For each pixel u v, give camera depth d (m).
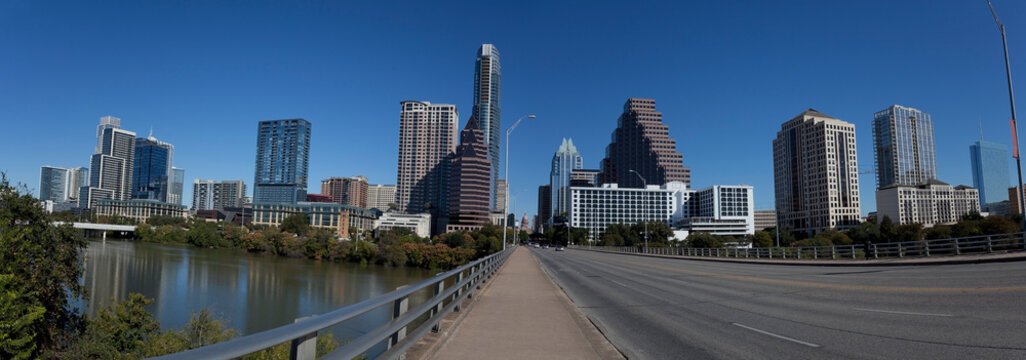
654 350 9.11
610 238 157.00
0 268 21.11
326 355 4.10
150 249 135.50
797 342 9.45
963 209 192.75
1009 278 17.72
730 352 8.84
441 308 10.02
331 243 123.94
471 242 148.00
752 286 21.19
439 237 169.62
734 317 12.89
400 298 6.77
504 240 46.94
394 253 112.50
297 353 3.96
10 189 25.44
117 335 31.41
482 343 9.07
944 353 8.00
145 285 74.38
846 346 8.87
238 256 124.81
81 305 57.00
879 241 107.38
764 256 52.50
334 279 88.31
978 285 16.36
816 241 109.00
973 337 9.02
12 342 16.33
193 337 35.06
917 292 15.70
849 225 194.12
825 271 28.38
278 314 59.16
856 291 17.08
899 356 7.96
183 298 65.44
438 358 7.87
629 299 17.58
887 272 24.33
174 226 180.12
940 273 21.69
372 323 46.41
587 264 44.69
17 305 17.05
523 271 29.89
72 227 27.92
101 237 175.88
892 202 186.38
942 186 191.88
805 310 13.51
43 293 24.47
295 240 132.88
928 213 188.25
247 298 67.44
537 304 14.77
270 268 101.50
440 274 9.98
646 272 32.94
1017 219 93.25
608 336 10.48
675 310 14.54
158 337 33.19
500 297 16.41
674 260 53.91
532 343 9.17
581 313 13.05
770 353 8.66
